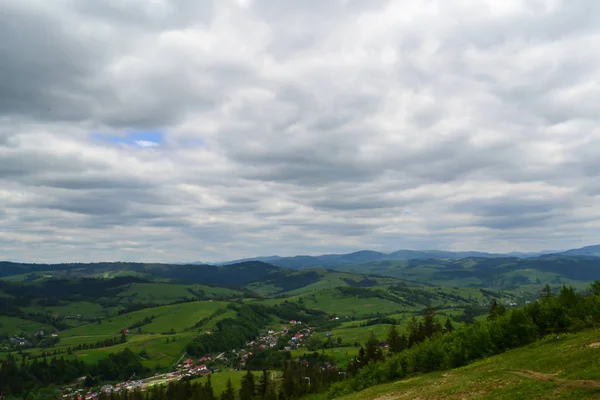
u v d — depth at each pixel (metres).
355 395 60.41
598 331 43.38
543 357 40.00
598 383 27.53
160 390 153.12
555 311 54.28
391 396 48.56
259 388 128.25
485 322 65.12
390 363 74.12
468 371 48.62
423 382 52.00
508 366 41.50
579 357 35.16
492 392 32.69
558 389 28.23
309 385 120.81
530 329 53.47
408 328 113.69
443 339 71.06
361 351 109.38
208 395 136.62
